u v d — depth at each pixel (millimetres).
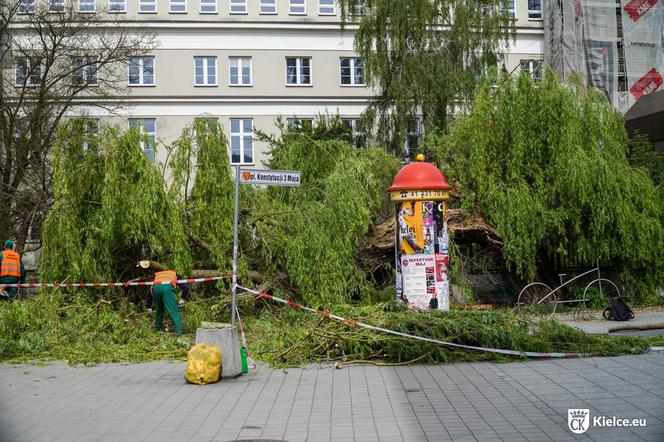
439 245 12398
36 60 28000
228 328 8836
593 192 16719
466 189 17578
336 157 16188
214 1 38656
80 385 8438
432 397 7281
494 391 7477
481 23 30906
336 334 9781
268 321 13039
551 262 18422
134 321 12656
